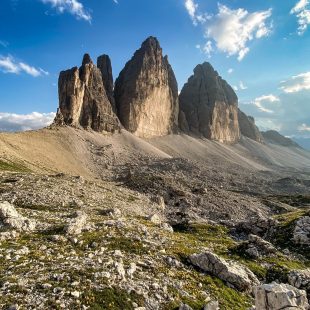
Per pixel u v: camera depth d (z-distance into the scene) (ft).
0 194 186.60
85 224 122.01
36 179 245.24
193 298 80.79
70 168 609.83
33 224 113.39
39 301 64.54
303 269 130.21
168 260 99.81
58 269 79.05
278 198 554.87
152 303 73.36
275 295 63.26
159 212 278.26
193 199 371.35
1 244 92.38
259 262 128.26
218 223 227.40
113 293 72.33
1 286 68.18
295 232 185.06
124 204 244.63
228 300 86.17
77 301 66.74
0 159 401.29
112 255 94.02
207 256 102.06
